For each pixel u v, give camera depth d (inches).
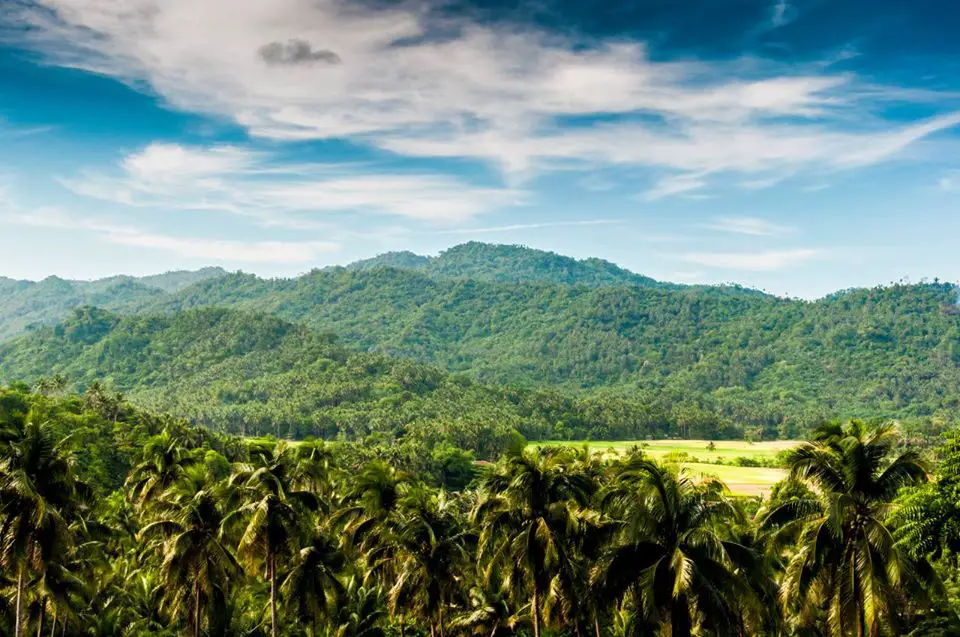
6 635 1759.4
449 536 1755.7
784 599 1175.6
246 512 1692.9
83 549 1898.4
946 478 1594.5
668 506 1175.6
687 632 1133.7
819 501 1208.2
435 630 1872.5
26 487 1275.8
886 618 1143.6
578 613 1441.9
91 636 1904.5
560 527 1450.5
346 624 2004.2
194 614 1717.5
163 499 1924.2
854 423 1219.9
